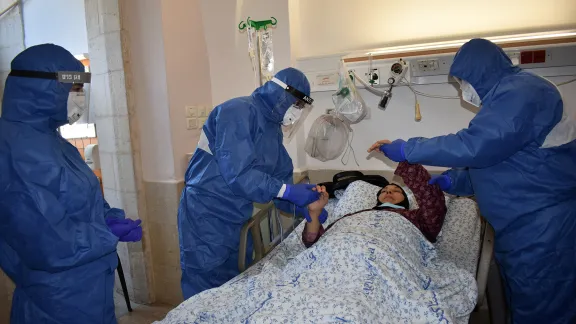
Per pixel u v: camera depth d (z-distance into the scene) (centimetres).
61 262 134
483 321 197
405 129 257
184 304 154
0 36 376
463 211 227
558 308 154
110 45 265
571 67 214
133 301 294
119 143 275
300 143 273
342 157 273
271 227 235
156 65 261
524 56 217
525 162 151
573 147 148
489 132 144
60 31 354
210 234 188
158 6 253
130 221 165
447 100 245
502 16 234
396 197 212
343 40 269
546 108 143
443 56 231
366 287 138
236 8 275
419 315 134
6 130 135
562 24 224
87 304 145
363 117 255
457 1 241
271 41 240
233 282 167
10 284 217
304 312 124
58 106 143
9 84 141
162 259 285
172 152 267
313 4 272
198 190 188
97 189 153
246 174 166
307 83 182
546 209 150
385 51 249
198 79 286
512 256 160
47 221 130
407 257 163
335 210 233
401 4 252
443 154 153
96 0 265
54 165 135
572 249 149
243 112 169
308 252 161
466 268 185
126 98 266
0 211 131
